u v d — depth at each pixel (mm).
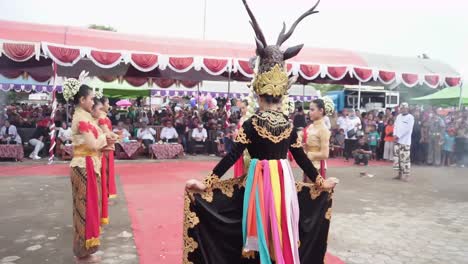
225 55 11508
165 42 11688
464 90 18312
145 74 14555
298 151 2768
